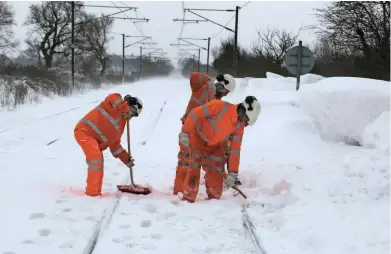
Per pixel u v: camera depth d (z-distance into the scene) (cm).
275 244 462
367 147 891
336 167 685
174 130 1303
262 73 3422
